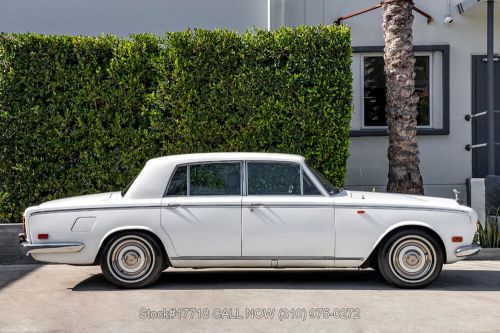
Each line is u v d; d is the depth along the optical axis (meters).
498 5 10.86
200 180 6.94
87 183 9.29
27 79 9.14
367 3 11.49
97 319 5.67
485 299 6.40
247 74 9.34
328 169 9.35
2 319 5.70
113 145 9.29
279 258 6.80
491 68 10.41
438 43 11.51
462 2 11.27
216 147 9.35
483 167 11.59
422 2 11.50
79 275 7.88
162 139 9.38
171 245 6.80
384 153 11.41
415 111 9.64
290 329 5.32
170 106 9.35
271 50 9.34
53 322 5.59
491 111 10.37
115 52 9.34
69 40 9.28
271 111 9.34
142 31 11.44
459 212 6.84
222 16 11.44
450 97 11.52
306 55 9.32
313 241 6.77
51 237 6.82
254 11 11.45
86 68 9.26
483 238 9.17
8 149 9.12
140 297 6.52
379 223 6.76
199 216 6.79
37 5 11.32
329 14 11.47
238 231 6.77
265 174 6.95
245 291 6.81
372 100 11.61
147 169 7.01
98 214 6.81
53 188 9.24
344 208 6.78
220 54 9.34
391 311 5.90
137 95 9.35
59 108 9.23
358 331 5.25
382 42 11.51
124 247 6.88
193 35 9.55
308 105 9.30
